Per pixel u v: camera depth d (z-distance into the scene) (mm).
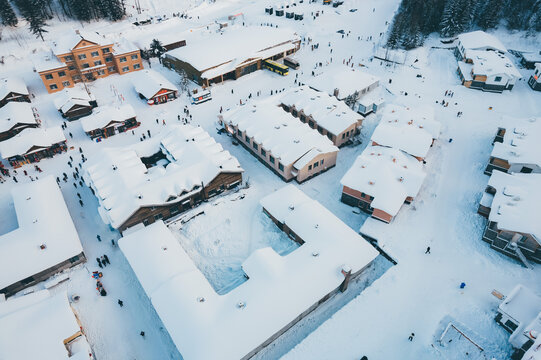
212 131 72625
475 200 54875
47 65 84375
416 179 52281
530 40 105375
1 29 111438
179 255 44406
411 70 94250
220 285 44688
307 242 45125
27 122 70438
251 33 102125
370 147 61812
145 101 82938
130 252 44625
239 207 55469
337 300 42656
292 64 95812
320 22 122500
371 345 37094
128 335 39938
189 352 34281
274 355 37406
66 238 47156
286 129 62531
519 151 56500
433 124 65875
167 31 120750
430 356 36094
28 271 43438
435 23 115250
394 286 42812
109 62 92688
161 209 51750
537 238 42312
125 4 137750
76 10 121250
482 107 78312
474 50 94812
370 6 133750
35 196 52844
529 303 37156
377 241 48188
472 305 40562
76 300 43000
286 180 59969
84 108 76312
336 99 74500
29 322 36844
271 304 38000
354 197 54344
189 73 91250
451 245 47938
